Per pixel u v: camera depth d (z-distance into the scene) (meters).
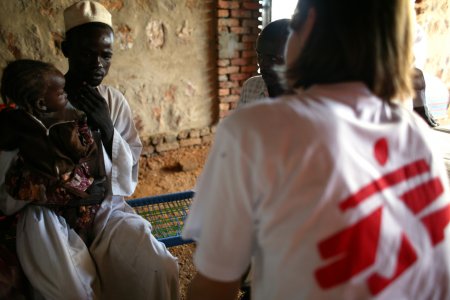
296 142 0.61
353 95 0.68
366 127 0.65
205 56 4.10
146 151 4.05
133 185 1.85
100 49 1.62
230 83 4.27
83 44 1.59
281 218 0.63
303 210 0.61
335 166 0.61
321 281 0.62
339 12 0.65
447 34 5.10
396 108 0.75
